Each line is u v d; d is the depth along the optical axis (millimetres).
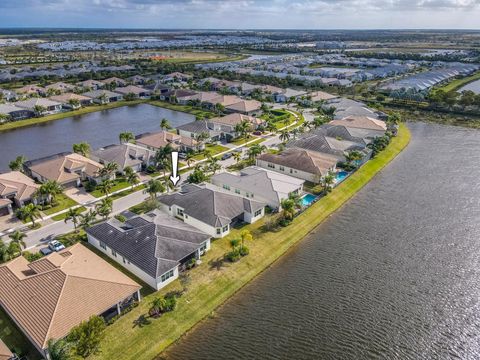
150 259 55062
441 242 66625
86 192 83875
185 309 50438
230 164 100438
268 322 49344
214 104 161875
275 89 189250
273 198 75812
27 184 79500
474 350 45531
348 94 192500
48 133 130375
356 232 69938
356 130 119188
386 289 55312
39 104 152000
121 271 57469
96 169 88562
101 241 61219
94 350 42219
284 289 55281
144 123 144625
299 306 52062
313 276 58094
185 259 58625
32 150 113375
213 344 45938
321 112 155125
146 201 77438
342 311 51219
